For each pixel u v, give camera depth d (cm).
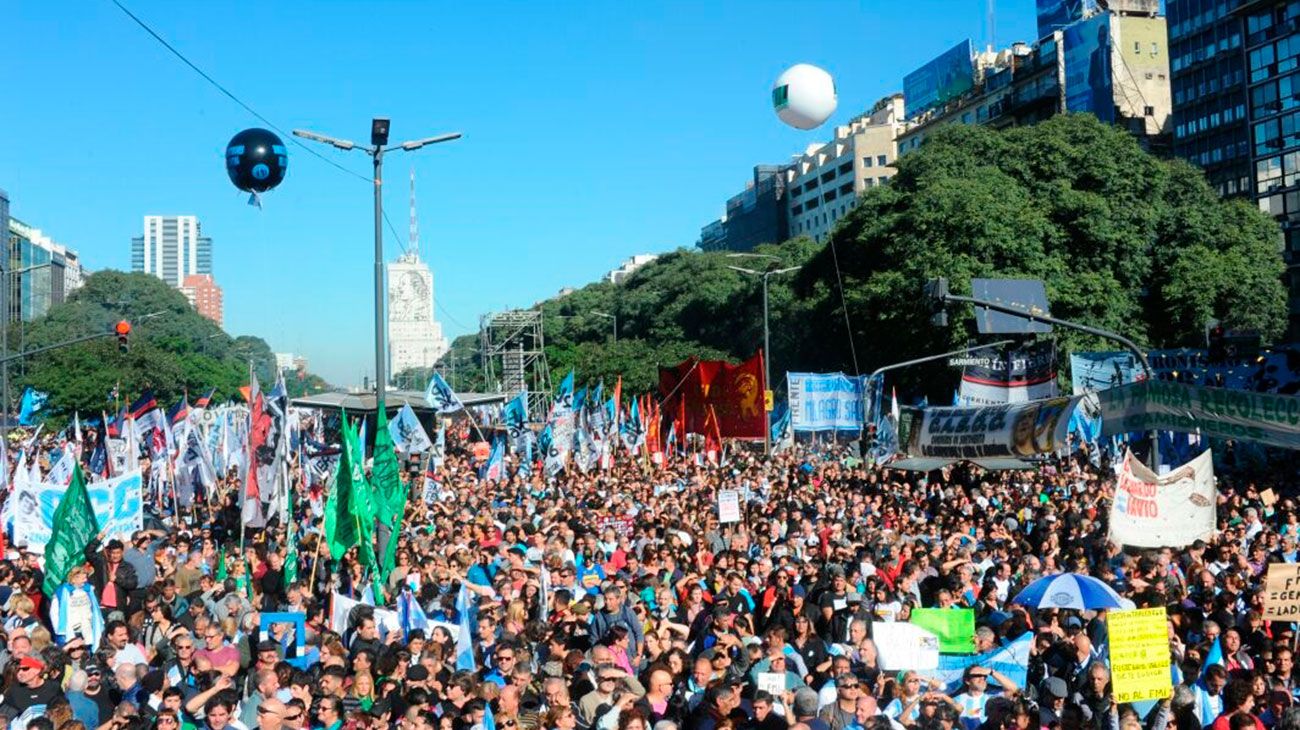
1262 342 5831
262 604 1593
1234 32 8656
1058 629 1225
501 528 2034
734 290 8938
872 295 5466
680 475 3369
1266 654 1168
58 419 8700
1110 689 1038
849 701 1011
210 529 2323
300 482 2625
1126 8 9894
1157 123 9656
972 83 11156
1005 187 5444
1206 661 1148
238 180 1555
